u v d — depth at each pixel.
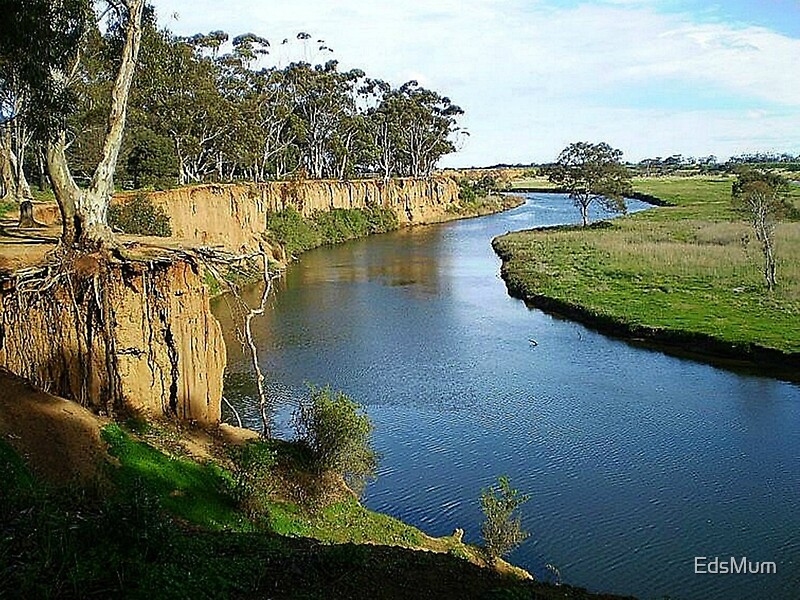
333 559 13.27
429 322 46.50
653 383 34.38
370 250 82.00
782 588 18.66
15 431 16.94
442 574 13.63
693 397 32.38
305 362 37.41
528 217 120.69
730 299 47.56
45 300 20.95
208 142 75.25
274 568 12.83
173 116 64.44
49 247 25.45
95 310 21.28
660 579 19.14
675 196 135.25
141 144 59.50
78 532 11.15
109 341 21.41
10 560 10.13
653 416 30.20
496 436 28.28
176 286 22.84
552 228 94.25
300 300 53.03
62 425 18.08
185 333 23.09
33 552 10.36
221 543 13.99
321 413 22.62
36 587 9.71
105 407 21.05
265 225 75.06
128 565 10.51
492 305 51.91
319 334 43.03
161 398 22.59
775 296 47.78
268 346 40.31
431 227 108.12
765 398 32.03
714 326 40.75
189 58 63.84
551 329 44.75
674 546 20.64
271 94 88.94
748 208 54.78
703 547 20.59
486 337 42.84
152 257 22.30
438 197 121.56
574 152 97.12
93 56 28.67
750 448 26.88
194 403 23.33
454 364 37.44
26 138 47.06
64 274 21.03
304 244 81.12
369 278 63.16
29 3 19.44
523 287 55.19
